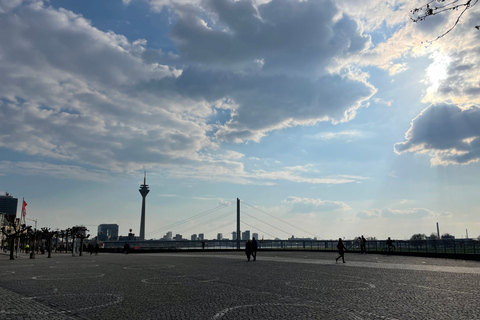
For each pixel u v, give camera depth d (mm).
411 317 8367
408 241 39875
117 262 31953
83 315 8930
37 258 46094
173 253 58906
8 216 148500
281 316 8547
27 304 10477
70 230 74062
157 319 8406
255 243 32219
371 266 23750
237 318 8398
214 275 18609
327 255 41500
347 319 8188
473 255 30641
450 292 12039
